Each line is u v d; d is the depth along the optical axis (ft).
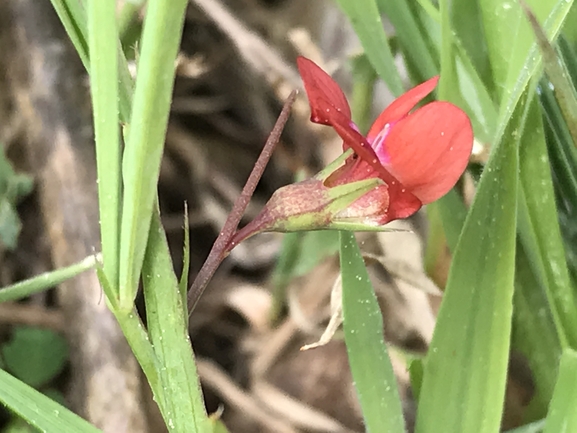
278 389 0.23
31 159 0.23
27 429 0.19
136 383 0.21
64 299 0.22
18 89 0.23
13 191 0.22
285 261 0.21
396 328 0.22
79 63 0.23
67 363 0.22
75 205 0.22
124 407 0.20
